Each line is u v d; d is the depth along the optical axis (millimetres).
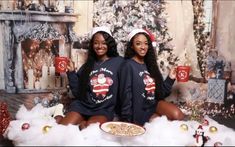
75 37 2211
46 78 2234
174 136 1697
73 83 2086
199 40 2326
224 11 2295
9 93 2203
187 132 1795
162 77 2168
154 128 1762
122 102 2029
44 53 2199
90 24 2205
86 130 1789
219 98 2406
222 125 2078
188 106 2402
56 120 1998
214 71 2373
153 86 2080
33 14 2125
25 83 2211
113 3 2207
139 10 2248
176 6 2273
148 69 2125
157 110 2100
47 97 2256
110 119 2033
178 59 2340
